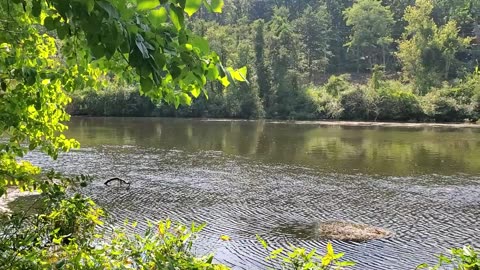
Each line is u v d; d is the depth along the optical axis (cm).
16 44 338
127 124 5250
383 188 2208
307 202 1936
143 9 201
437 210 1823
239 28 7950
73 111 6347
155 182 2247
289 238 1459
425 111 6044
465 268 298
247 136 4275
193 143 3731
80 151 3105
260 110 6444
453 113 6050
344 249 1369
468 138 4216
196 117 6400
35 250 347
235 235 1477
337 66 9231
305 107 6506
